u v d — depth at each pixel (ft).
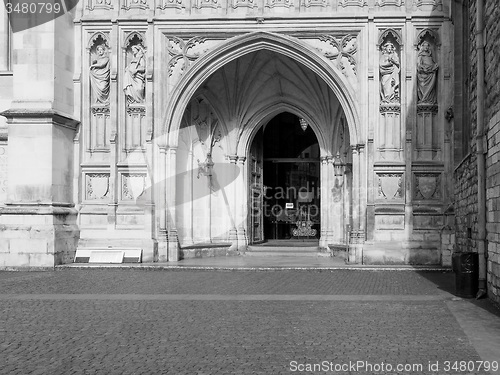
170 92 73.31
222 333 32.48
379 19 71.36
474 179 52.34
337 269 63.93
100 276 59.57
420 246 69.31
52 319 36.47
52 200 67.72
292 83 83.56
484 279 45.34
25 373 24.93
